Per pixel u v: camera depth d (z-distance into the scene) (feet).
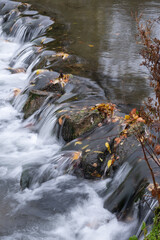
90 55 25.18
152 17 33.17
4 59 30.14
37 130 19.03
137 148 13.62
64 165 15.05
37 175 15.14
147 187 11.30
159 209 9.52
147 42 10.05
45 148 17.49
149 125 11.43
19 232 12.34
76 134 16.39
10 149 17.71
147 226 10.02
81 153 15.02
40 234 12.25
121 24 31.96
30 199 14.05
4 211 13.41
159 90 9.68
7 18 37.78
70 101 18.74
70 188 14.25
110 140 14.89
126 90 19.60
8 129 19.51
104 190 13.65
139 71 22.30
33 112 19.94
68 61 24.07
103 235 11.89
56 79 20.79
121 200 12.39
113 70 22.54
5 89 23.99
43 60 24.77
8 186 14.97
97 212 12.85
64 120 17.11
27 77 25.62
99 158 14.60
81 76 21.54
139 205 11.21
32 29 32.76
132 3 39.60
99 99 18.60
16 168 16.03
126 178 12.78
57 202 13.69
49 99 19.57
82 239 11.98
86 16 34.78
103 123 16.14
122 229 11.60
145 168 12.25
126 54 25.29
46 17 34.50
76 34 29.81
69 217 12.97
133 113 10.53
